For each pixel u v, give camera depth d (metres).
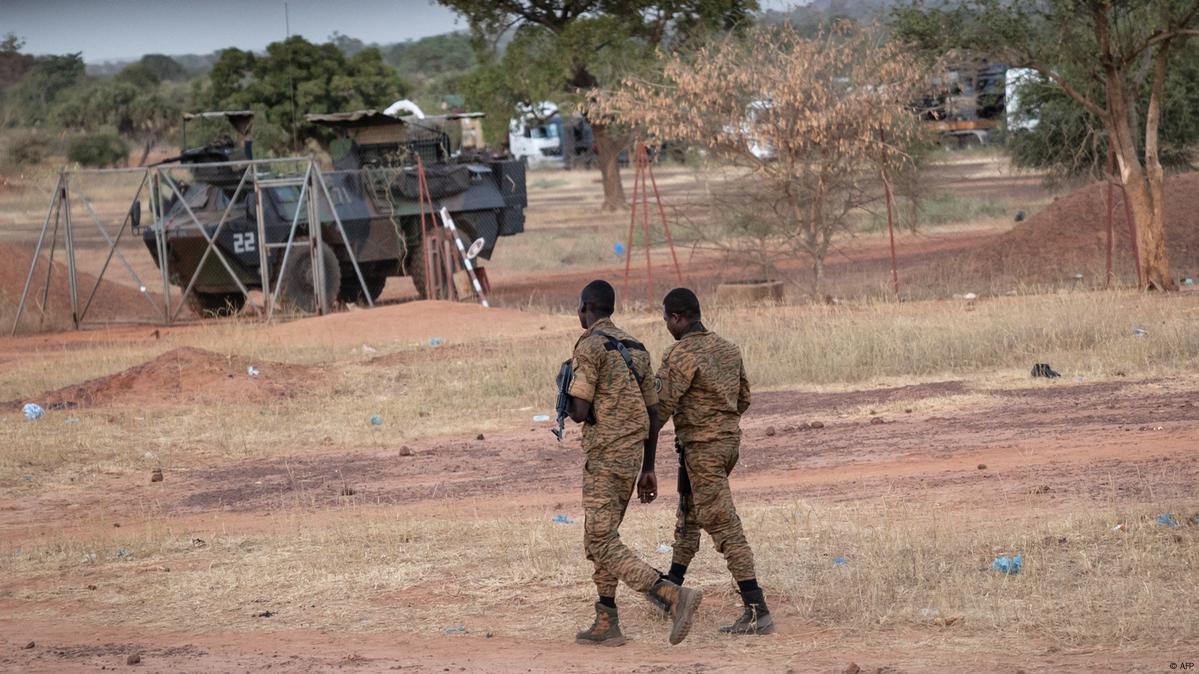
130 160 95.25
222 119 72.44
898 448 14.42
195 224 29.69
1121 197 31.52
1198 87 38.38
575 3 57.94
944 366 19.56
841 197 29.95
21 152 77.75
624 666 7.38
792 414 17.09
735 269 36.44
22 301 31.00
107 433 17.30
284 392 20.06
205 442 16.97
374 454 16.11
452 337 25.02
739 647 7.79
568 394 7.81
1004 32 26.34
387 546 10.90
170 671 7.60
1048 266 30.20
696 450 8.08
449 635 8.33
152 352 24.73
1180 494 10.95
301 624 8.78
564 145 99.50
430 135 34.03
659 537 10.73
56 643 8.50
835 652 7.54
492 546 10.73
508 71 58.62
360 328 26.09
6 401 20.09
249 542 11.58
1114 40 25.48
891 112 27.03
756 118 27.98
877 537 10.14
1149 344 19.12
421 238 32.44
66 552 11.41
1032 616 7.93
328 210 30.86
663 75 29.50
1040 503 11.16
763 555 9.88
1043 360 19.23
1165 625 7.58
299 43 83.06
